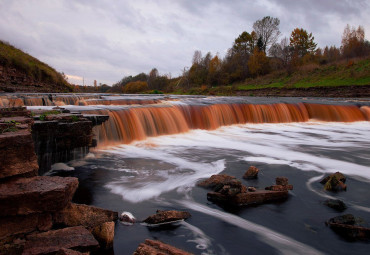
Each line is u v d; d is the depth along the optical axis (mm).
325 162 10859
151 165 9719
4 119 6699
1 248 3740
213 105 20266
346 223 5555
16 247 3840
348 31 68125
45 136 7891
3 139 4105
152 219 5367
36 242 3939
